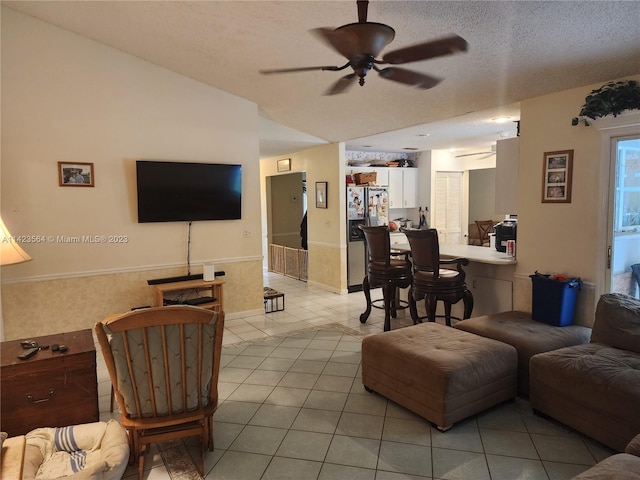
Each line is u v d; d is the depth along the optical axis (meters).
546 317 3.34
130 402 2.11
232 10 3.02
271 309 5.41
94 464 1.89
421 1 2.46
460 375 2.54
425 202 8.08
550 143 3.60
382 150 7.87
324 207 6.65
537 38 2.72
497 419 2.69
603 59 2.90
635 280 3.21
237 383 3.28
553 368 2.55
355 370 3.52
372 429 2.60
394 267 4.45
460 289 3.96
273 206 8.80
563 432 2.53
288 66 3.86
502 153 4.06
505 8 2.44
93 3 3.27
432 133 5.85
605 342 2.79
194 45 3.71
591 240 3.34
